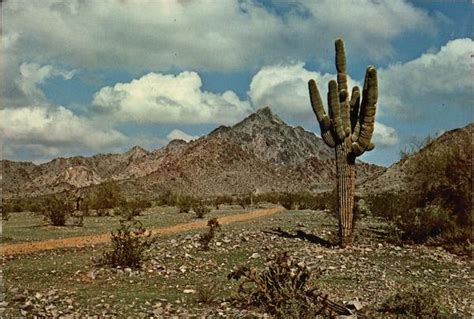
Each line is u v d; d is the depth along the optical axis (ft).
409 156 89.97
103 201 188.03
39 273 54.39
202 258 64.18
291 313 36.83
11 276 52.21
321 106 79.61
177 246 72.43
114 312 37.86
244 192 591.37
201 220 129.59
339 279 52.29
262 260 62.75
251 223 113.50
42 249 75.25
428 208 80.23
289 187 633.61
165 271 56.03
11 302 39.01
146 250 69.41
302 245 75.05
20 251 72.79
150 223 119.34
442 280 54.39
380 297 44.80
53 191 583.58
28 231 98.58
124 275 53.88
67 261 62.90
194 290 46.39
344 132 75.41
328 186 599.16
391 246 75.20
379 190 211.00
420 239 79.56
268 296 39.55
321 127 78.59
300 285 40.52
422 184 83.82
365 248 73.10
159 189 551.18
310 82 80.02
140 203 201.46
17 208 190.80
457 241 75.31
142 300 41.96
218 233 86.79
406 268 60.08
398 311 40.14
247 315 37.76
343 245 74.38
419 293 41.29
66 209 118.11
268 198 282.15
